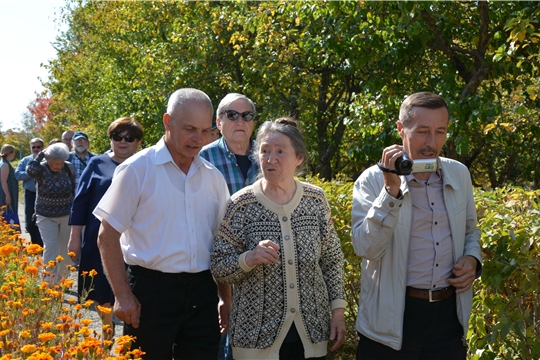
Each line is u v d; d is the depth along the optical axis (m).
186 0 14.06
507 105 8.12
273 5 10.64
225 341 3.98
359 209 3.04
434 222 2.92
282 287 2.93
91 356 2.96
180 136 3.08
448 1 8.73
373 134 8.91
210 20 13.45
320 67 11.58
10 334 3.35
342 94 12.51
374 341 2.98
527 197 4.30
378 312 2.93
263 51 11.57
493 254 3.46
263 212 2.98
